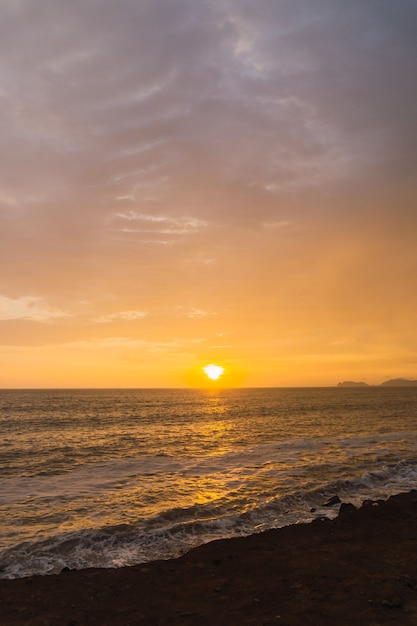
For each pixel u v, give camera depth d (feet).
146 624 20.92
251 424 141.49
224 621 21.06
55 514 41.27
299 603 22.90
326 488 50.75
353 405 262.67
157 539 34.58
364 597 23.49
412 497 47.11
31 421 155.33
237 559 29.91
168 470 63.46
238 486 52.75
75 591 25.05
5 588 25.59
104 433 116.78
